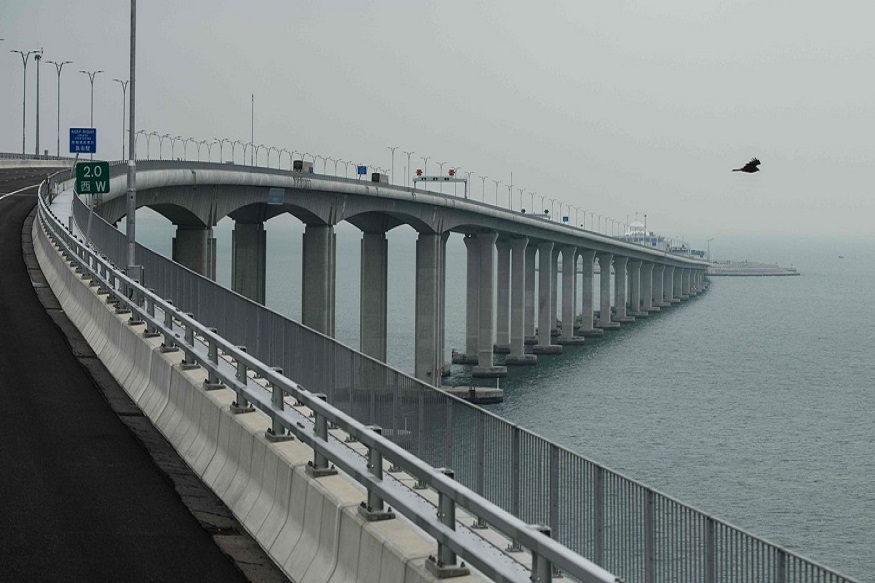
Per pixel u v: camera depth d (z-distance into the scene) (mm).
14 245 54688
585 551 13453
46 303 35969
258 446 15164
